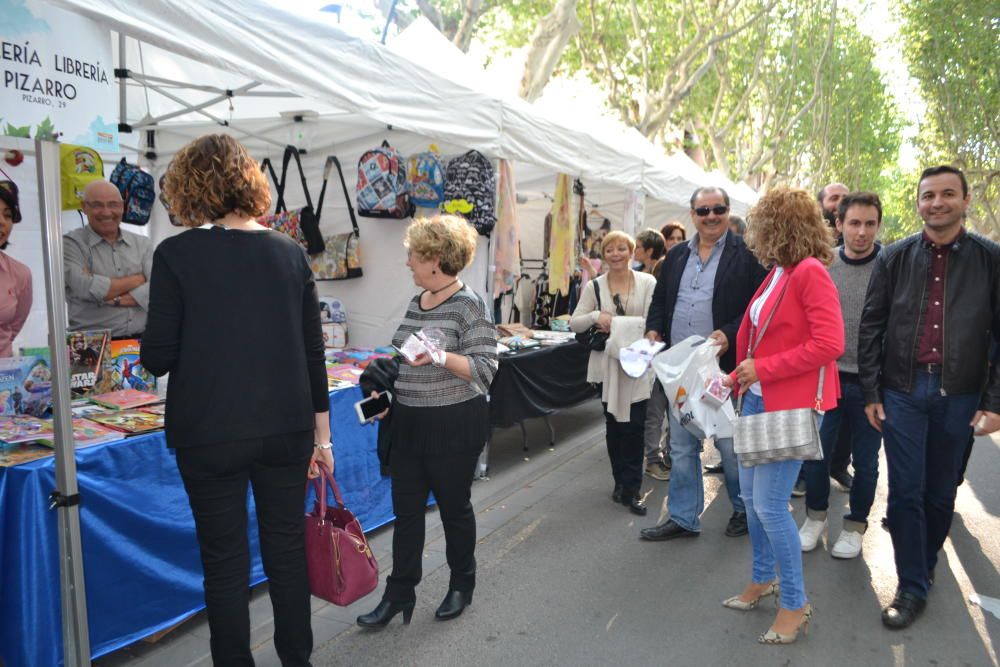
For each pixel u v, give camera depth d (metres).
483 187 4.63
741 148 23.06
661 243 5.24
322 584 2.52
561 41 11.93
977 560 3.77
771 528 2.80
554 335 6.02
